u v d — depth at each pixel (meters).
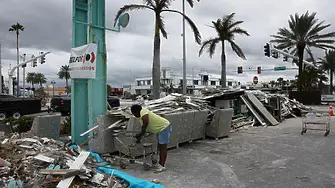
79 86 8.05
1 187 3.75
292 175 5.21
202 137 8.96
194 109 8.70
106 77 7.91
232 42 25.97
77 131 7.98
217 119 8.89
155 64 15.41
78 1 8.05
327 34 30.25
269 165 5.91
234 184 4.78
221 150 7.42
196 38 16.23
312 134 9.99
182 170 5.60
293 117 16.72
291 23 31.38
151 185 4.43
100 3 7.88
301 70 32.34
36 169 4.43
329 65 48.16
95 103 7.62
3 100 16.64
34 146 5.53
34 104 17.91
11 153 5.01
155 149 6.81
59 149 5.80
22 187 3.85
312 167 5.71
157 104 8.24
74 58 7.71
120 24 7.94
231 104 14.10
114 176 4.91
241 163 6.11
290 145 8.00
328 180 4.90
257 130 11.19
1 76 38.22
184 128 7.92
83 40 8.20
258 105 13.78
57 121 8.00
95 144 6.84
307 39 31.02
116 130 6.75
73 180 4.14
